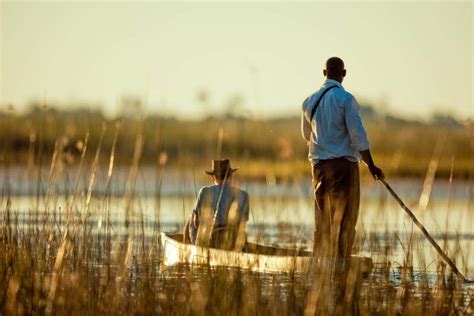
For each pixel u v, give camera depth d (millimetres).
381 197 33594
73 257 29438
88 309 26359
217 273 27859
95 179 34531
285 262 31375
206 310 26109
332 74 33781
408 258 29562
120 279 27625
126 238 29859
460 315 27766
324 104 33250
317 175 33375
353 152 33062
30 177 37125
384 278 29141
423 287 28703
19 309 26453
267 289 28312
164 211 54688
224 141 57469
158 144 33781
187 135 67812
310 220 45469
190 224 35531
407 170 67000
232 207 33875
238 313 26047
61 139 35625
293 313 26391
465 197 68000
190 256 33062
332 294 27578
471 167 72812
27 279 27766
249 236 42062
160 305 26828
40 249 30109
